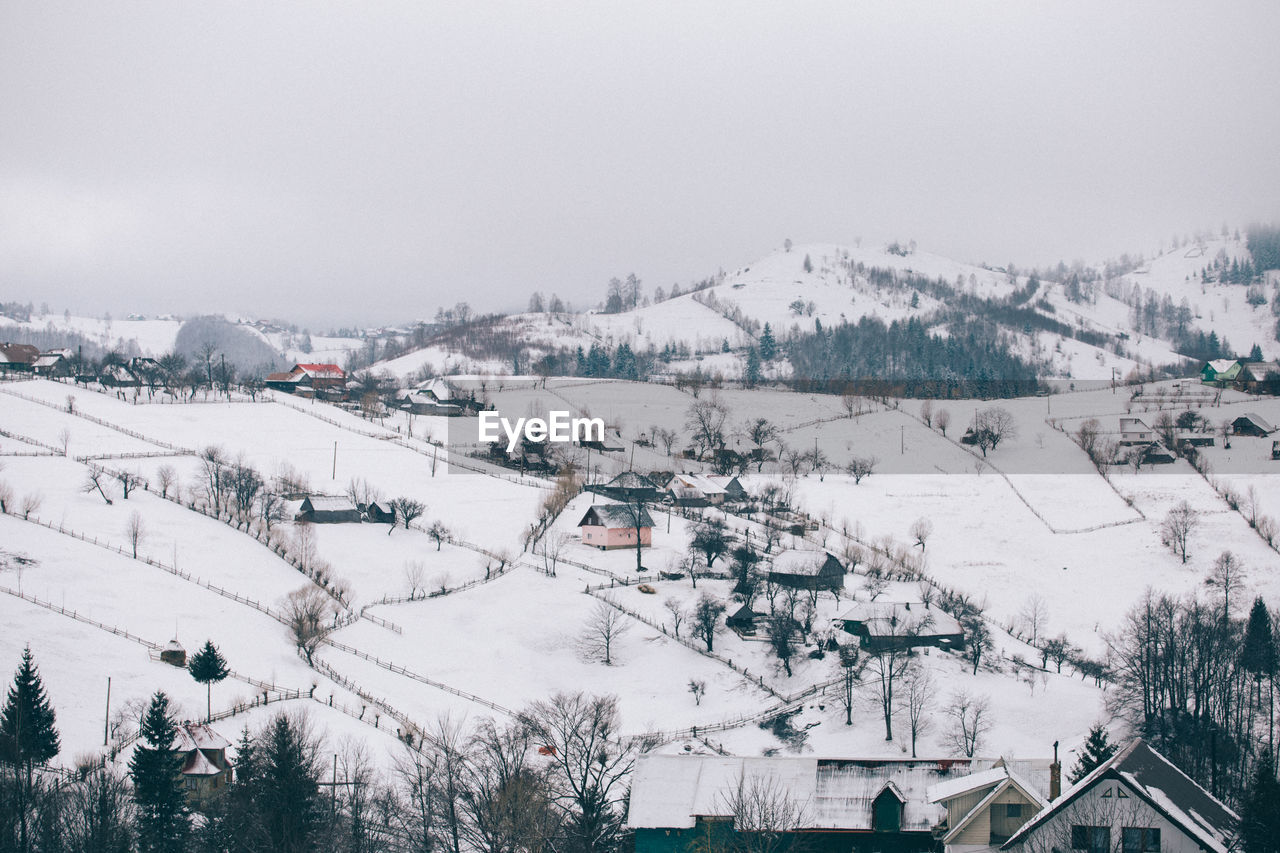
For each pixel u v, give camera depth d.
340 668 142.12
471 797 84.38
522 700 138.12
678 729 131.25
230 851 79.69
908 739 127.31
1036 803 72.38
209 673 124.50
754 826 76.75
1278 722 125.50
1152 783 65.19
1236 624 150.88
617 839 83.38
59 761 102.19
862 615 156.62
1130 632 159.38
